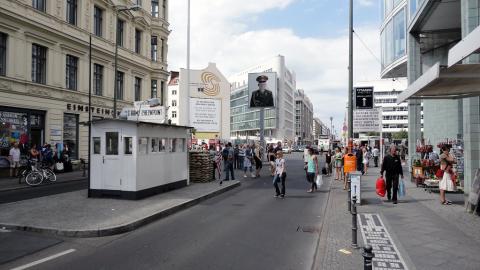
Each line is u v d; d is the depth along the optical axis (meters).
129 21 35.44
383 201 12.89
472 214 10.49
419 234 8.27
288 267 6.31
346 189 16.73
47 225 8.80
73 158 28.41
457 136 19.83
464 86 9.68
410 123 20.69
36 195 14.80
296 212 11.50
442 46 22.55
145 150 13.54
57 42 26.42
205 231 8.94
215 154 22.86
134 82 36.78
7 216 9.84
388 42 34.06
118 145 13.09
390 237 8.05
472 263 6.30
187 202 12.48
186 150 17.31
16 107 23.11
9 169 22.25
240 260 6.68
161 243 7.83
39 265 6.35
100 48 30.88
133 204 11.91
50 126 25.81
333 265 6.24
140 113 19.34
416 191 15.52
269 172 27.19
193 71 41.62
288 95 137.38
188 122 29.09
